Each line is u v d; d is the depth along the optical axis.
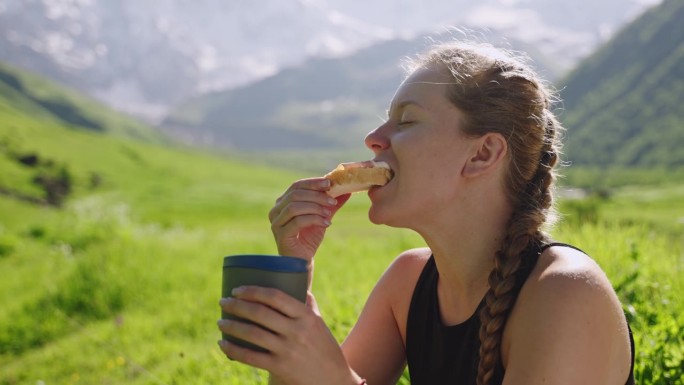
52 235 21.67
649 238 6.39
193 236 19.20
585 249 5.43
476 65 2.28
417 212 2.30
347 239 15.71
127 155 139.88
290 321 1.92
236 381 4.50
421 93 2.31
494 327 2.07
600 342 1.93
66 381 8.27
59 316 11.06
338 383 1.96
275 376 2.08
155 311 10.70
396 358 2.77
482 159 2.27
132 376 7.68
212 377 5.38
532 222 2.17
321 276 9.30
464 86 2.26
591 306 1.94
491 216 2.30
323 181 2.39
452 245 2.33
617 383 2.06
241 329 1.93
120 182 118.62
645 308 3.95
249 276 1.94
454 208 2.29
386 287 2.76
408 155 2.29
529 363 1.94
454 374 2.34
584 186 157.00
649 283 4.54
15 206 86.88
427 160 2.27
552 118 2.40
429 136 2.27
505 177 2.29
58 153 125.94
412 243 12.39
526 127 2.26
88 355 9.01
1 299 12.85
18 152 116.81
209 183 130.75
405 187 2.30
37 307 11.62
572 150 194.88
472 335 2.29
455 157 2.26
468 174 2.26
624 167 180.00
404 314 2.67
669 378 3.07
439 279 2.47
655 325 3.61
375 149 2.43
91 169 121.69
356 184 2.36
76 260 13.96
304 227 2.42
